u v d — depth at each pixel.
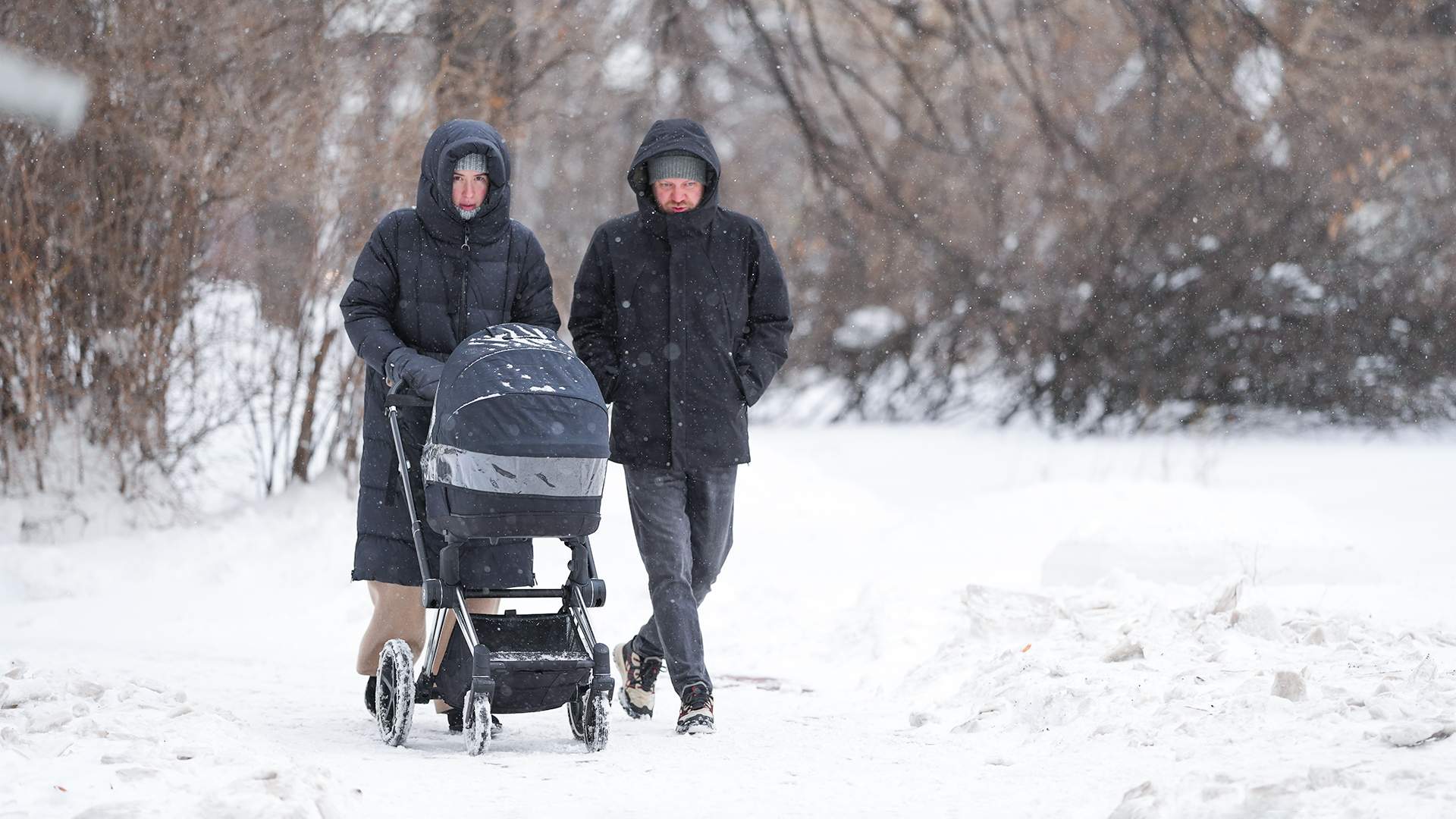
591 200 96.94
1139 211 102.56
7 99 51.03
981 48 104.81
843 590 41.81
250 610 42.50
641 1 96.00
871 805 17.89
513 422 21.38
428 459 22.02
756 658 34.91
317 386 55.88
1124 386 103.50
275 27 56.12
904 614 36.06
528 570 23.77
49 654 34.09
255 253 55.75
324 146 55.94
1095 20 103.31
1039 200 105.50
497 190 23.84
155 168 53.50
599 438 21.84
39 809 15.83
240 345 55.53
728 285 25.30
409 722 22.28
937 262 107.31
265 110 55.25
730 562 48.66
